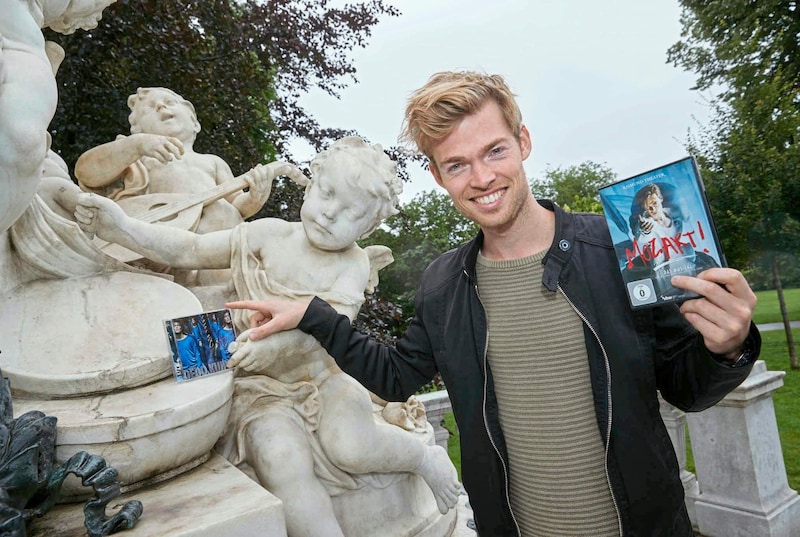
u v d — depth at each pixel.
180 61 5.82
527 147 1.54
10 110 1.43
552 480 1.41
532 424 1.42
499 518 1.48
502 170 1.37
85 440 1.32
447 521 2.31
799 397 6.86
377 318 5.61
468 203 1.42
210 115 6.32
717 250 1.08
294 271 1.98
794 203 7.72
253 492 1.38
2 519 1.11
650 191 1.16
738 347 1.12
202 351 1.68
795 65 11.73
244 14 6.56
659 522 1.33
